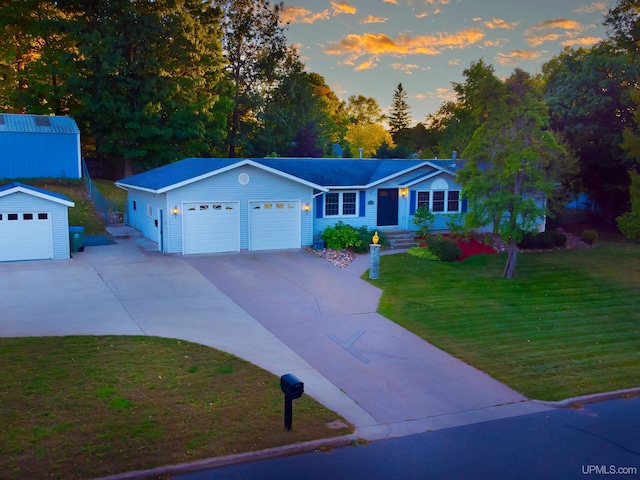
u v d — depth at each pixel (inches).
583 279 817.5
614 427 369.7
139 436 313.4
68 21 1330.0
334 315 601.3
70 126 1257.4
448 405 397.7
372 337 538.6
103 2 1342.3
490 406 398.6
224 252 881.5
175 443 309.6
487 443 340.8
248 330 537.6
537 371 468.1
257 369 435.5
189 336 505.7
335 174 1042.7
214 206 866.1
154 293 641.6
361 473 297.7
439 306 650.2
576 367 479.8
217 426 332.8
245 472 291.1
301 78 1961.1
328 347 505.4
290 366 453.7
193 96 1550.2
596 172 1339.8
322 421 354.6
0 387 365.7
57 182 1208.2
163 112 1460.4
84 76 1387.8
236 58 1827.0
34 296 605.3
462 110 1971.0
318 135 2034.9
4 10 1440.7
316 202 970.7
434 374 454.6
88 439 306.2
